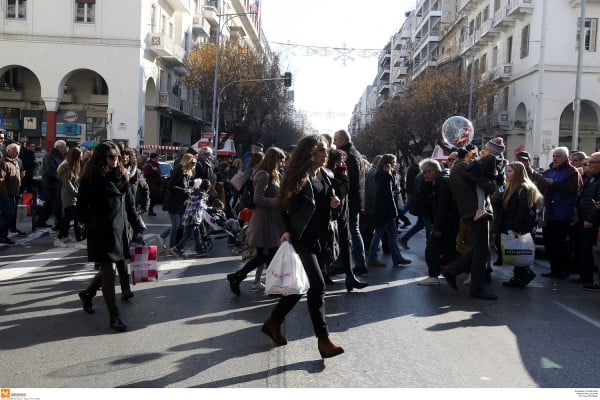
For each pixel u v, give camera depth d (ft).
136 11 108.78
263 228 24.41
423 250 41.65
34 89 118.83
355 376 15.64
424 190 33.35
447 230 29.78
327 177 17.29
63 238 36.68
